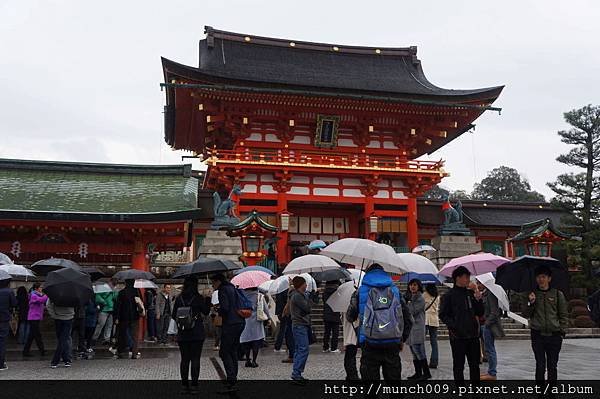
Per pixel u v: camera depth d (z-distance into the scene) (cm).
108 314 1927
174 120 4175
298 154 3734
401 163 3878
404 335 886
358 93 3647
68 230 2298
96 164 2898
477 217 4353
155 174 2922
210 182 3916
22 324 1966
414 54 4869
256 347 1477
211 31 4347
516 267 1004
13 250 2262
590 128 3559
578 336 2645
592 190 3525
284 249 3644
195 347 1080
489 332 1214
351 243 1014
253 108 3709
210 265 1102
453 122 4044
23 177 2717
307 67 4409
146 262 2416
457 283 1001
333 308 1092
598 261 3488
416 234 3878
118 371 1384
